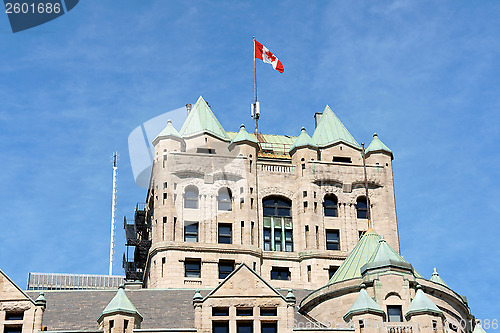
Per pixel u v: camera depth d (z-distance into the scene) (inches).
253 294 3115.2
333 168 4446.4
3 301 3093.0
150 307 3462.1
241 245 4220.0
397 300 3366.1
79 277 4443.9
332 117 4699.8
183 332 3058.6
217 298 3102.9
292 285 4163.4
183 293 3742.6
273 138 4815.5
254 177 4399.6
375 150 4515.3
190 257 4165.8
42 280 4377.5
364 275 3457.2
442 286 3486.7
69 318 3361.2
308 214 4335.6
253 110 4913.9
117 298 3090.6
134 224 4837.6
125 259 4694.9
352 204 4397.1
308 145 4478.3
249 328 3097.9
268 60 4911.4
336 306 3464.6
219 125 4552.2
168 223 4229.8
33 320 3073.3
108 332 3024.1
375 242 3750.0
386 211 4411.9
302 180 4414.4
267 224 4335.6
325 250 4269.2
